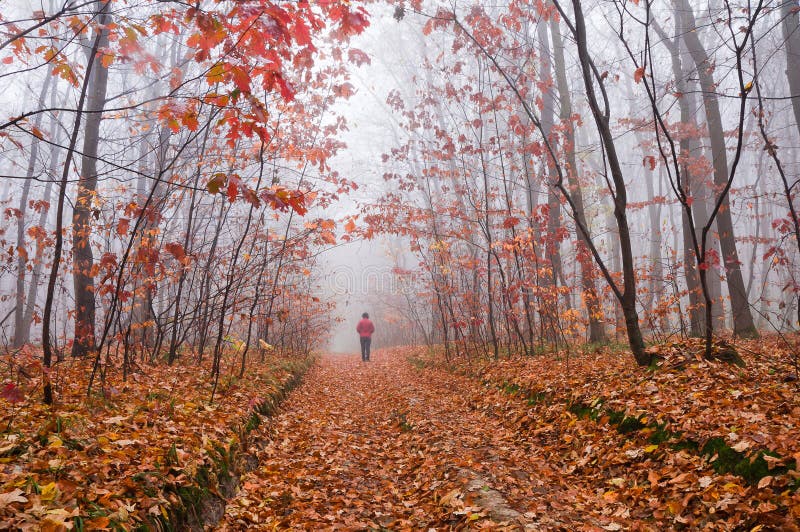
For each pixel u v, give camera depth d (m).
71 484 2.98
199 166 7.81
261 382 8.29
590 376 7.04
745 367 6.11
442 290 13.49
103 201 7.77
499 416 7.45
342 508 4.45
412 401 8.91
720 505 3.36
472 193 12.62
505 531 3.48
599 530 3.48
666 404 5.05
